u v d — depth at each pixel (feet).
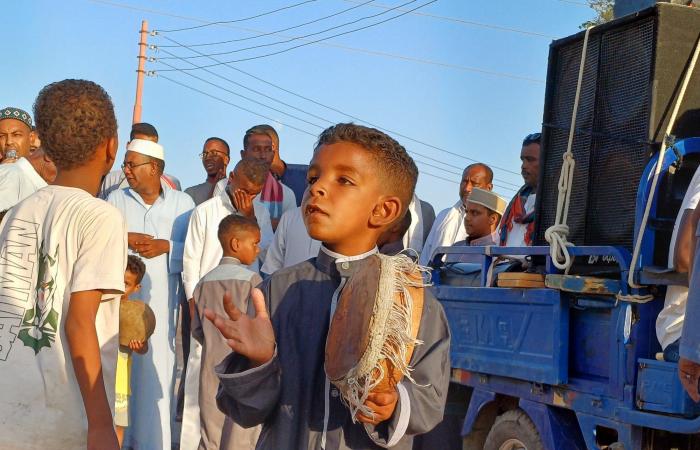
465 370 17.28
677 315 13.20
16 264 9.68
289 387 8.13
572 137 16.34
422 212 27.04
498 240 22.06
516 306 15.79
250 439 18.63
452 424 18.15
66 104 9.88
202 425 20.33
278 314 8.32
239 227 20.99
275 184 26.43
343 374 7.48
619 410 13.70
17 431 9.30
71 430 9.45
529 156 21.35
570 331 15.05
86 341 9.32
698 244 11.87
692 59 14.93
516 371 15.66
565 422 15.25
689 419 12.71
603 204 15.89
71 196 9.78
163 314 23.95
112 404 9.98
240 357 8.02
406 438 7.93
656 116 14.84
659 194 14.06
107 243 9.61
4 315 9.54
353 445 7.97
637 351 13.61
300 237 23.29
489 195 21.33
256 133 27.17
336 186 8.18
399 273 7.66
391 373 7.40
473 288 16.88
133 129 26.40
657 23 14.90
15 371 9.39
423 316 7.93
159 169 24.61
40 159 18.74
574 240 16.43
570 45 17.26
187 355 24.62
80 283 9.41
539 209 17.67
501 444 16.29
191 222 23.98
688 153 14.25
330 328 7.79
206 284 20.66
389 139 8.40
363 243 8.41
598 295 14.35
